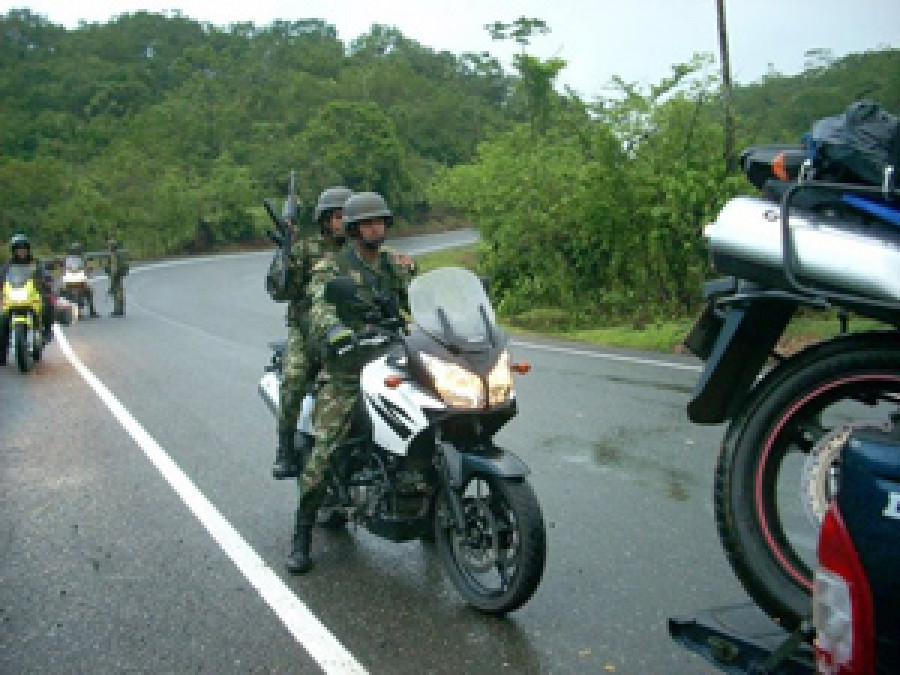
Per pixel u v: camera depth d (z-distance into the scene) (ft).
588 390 32.32
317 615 14.46
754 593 9.41
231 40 445.37
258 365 41.16
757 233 9.14
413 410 14.52
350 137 237.04
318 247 18.56
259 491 21.09
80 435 27.14
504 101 392.27
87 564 16.76
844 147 8.91
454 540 15.21
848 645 6.64
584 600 14.78
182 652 13.26
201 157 246.88
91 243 179.01
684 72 63.36
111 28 417.90
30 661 13.09
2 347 42.32
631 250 65.16
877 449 6.71
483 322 14.74
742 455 9.57
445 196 99.04
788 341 39.37
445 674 12.43
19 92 317.63
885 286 8.46
